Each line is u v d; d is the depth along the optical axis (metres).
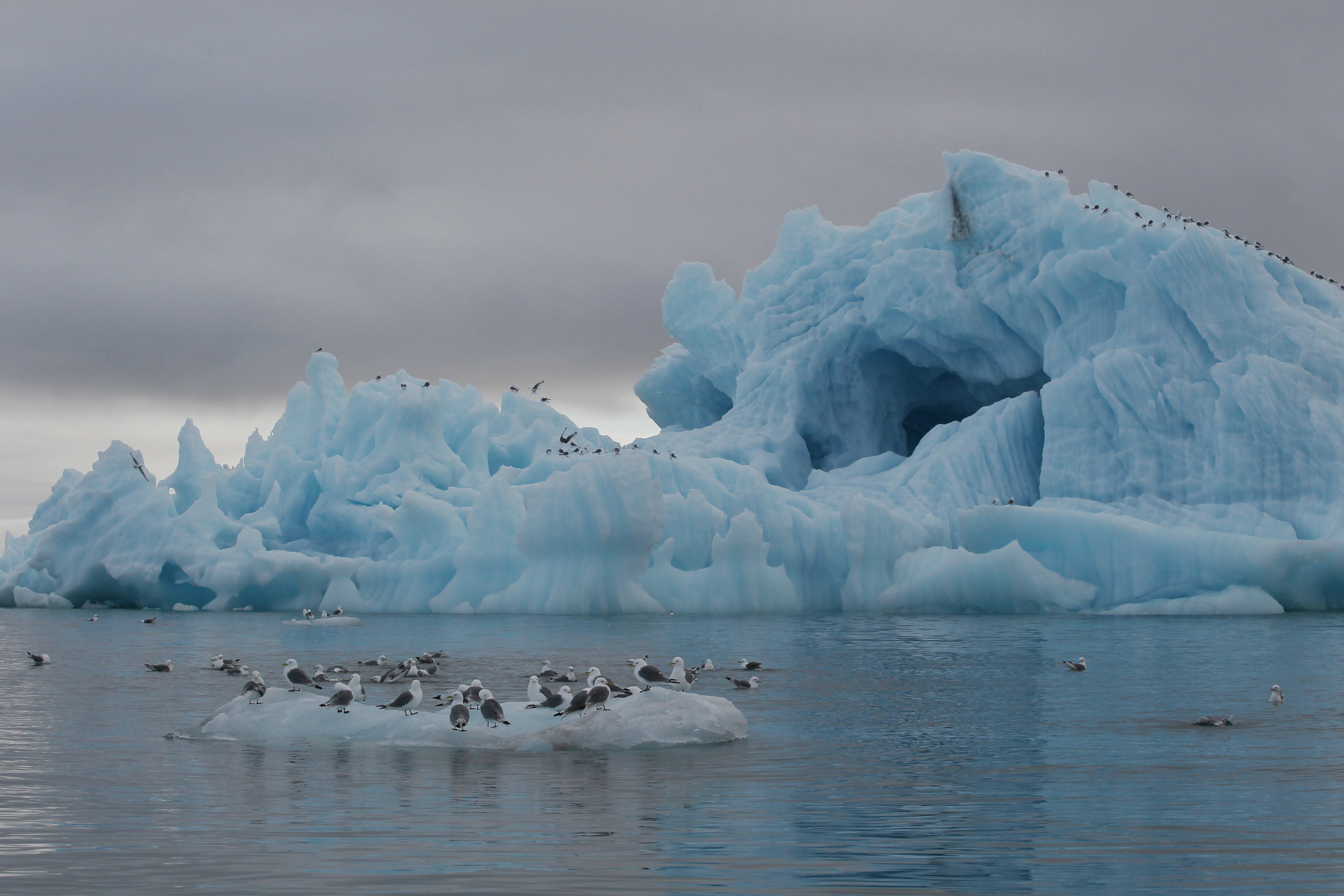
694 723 21.19
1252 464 57.94
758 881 12.32
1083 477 62.41
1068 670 32.75
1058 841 14.01
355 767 18.80
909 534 60.25
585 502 58.53
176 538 69.62
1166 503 59.19
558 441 78.06
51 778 17.97
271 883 12.23
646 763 19.19
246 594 68.19
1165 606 54.88
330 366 81.31
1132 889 12.05
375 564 65.31
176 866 12.90
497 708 21.27
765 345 78.31
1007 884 12.24
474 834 14.34
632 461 58.78
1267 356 59.62
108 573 71.81
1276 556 53.44
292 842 13.95
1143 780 17.70
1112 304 64.81
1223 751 20.19
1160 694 27.55
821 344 75.56
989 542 59.12
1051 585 56.47
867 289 73.44
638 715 21.12
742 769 18.64
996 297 69.06
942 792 16.81
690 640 43.06
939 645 40.50
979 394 76.44
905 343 74.00
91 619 62.25
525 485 67.94
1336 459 56.81
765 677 31.58
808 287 78.94
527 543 59.59
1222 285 61.50
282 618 60.88
